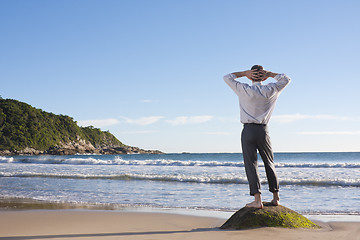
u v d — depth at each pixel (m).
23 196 7.60
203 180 10.48
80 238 3.41
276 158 49.41
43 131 143.75
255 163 3.92
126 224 4.33
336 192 8.02
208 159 53.56
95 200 6.96
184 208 5.89
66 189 8.81
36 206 6.14
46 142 140.38
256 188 3.91
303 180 9.73
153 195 7.70
